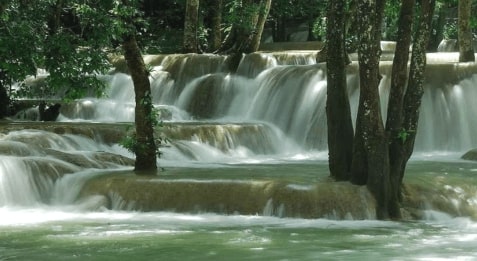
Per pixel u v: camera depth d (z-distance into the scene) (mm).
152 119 15242
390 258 9414
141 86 15188
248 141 21359
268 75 25719
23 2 13492
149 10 39375
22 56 12797
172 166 16922
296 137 23453
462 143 21922
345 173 13438
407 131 12922
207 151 19797
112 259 9391
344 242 10531
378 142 12664
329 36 13453
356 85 22922
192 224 11984
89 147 18391
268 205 12734
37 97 26531
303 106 23828
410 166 17172
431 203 13008
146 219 12484
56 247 10133
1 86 23484
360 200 12578
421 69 13078
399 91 12945
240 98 26578
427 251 9891
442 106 22125
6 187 14078
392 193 12742
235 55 28000
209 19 37719
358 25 12797
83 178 14391
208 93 27125
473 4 29078
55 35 13195
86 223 12141
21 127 18266
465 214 12969
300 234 11133
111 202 13547
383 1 12789
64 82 13250
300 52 28297
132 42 14938
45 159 14922
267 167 16859
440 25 35312
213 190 13078
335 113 13477
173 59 28969
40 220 12461
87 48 13930
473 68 22438
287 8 38969
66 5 15055
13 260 9367
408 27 12969
